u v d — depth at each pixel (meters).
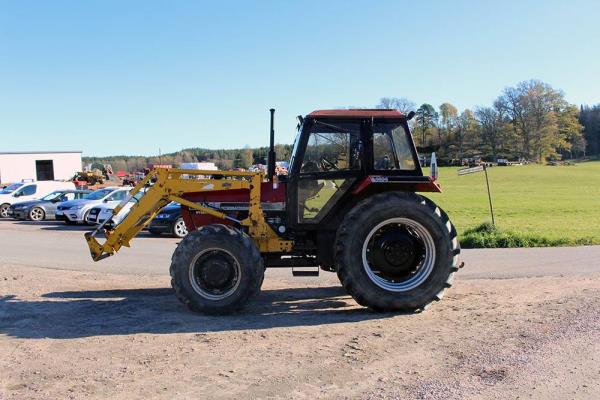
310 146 6.90
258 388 4.19
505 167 86.75
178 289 6.43
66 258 11.87
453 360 4.73
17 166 62.00
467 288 7.86
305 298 7.47
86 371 4.60
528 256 11.30
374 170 6.86
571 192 41.19
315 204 6.92
